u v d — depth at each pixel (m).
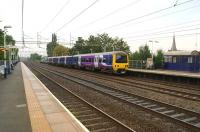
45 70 44.06
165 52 41.19
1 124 7.93
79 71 42.84
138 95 14.76
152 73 29.05
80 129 7.47
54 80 25.53
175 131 8.30
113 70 32.88
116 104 12.71
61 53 97.31
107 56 34.34
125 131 8.10
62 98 14.65
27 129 7.43
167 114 10.70
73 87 19.83
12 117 8.78
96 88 18.94
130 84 21.67
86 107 12.05
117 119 9.83
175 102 13.52
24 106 10.67
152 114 10.54
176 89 19.17
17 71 38.25
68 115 9.15
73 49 84.06
